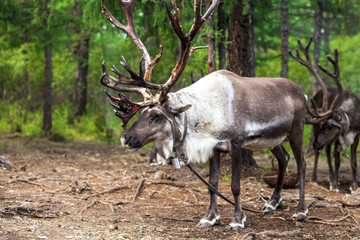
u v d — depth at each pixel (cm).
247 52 971
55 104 2408
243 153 1005
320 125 900
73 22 1705
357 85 2894
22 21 1442
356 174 902
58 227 514
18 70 2042
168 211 636
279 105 588
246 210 605
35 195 693
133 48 1121
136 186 780
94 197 707
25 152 1368
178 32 502
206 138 538
